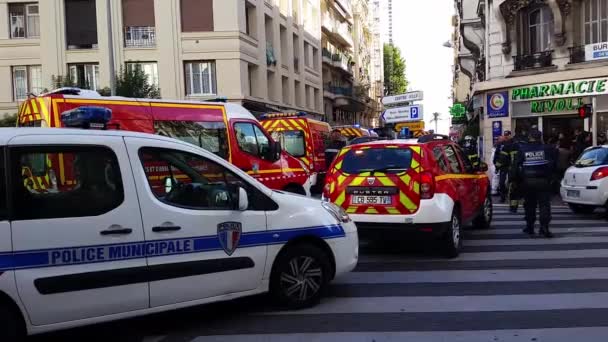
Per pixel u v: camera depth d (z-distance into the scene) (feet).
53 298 13.39
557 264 23.94
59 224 13.57
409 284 21.02
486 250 27.40
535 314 17.10
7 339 12.96
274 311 17.83
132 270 14.49
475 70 108.37
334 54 168.86
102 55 89.40
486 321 16.49
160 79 89.40
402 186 24.17
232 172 16.98
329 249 18.53
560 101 66.08
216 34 89.61
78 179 14.14
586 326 15.92
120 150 14.90
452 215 25.07
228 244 16.21
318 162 53.01
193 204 15.94
